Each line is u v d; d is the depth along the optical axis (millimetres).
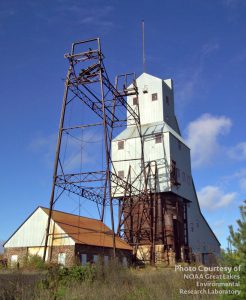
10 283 15656
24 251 40688
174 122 60844
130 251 46688
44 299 14469
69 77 41031
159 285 17719
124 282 19266
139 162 53094
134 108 58531
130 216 51250
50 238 39281
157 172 51750
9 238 41969
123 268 22500
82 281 18234
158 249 48750
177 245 50156
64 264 37406
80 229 41969
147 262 48000
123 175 53469
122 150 54812
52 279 17750
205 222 63438
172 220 50219
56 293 15438
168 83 62250
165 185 50625
